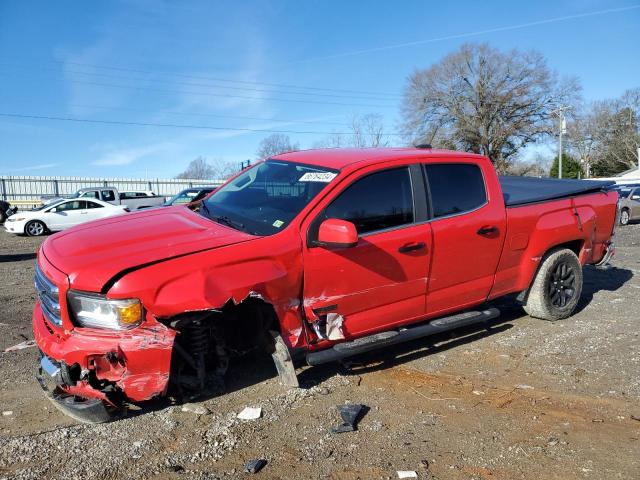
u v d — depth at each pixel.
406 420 3.66
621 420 3.67
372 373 4.45
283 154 5.08
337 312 4.02
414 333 4.42
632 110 79.56
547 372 4.49
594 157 83.81
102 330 3.25
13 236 19.08
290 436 3.42
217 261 3.45
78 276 3.27
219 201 4.67
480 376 4.42
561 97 52.00
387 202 4.29
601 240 6.20
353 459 3.17
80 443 3.30
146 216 4.36
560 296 5.82
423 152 4.71
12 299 7.29
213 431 3.45
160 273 3.28
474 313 4.93
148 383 3.29
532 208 5.34
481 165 4.99
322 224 3.79
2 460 3.10
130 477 2.97
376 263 4.13
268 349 3.84
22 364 4.64
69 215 19.36
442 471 3.06
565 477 3.01
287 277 3.70
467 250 4.71
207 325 3.66
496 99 51.94
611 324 5.77
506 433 3.50
